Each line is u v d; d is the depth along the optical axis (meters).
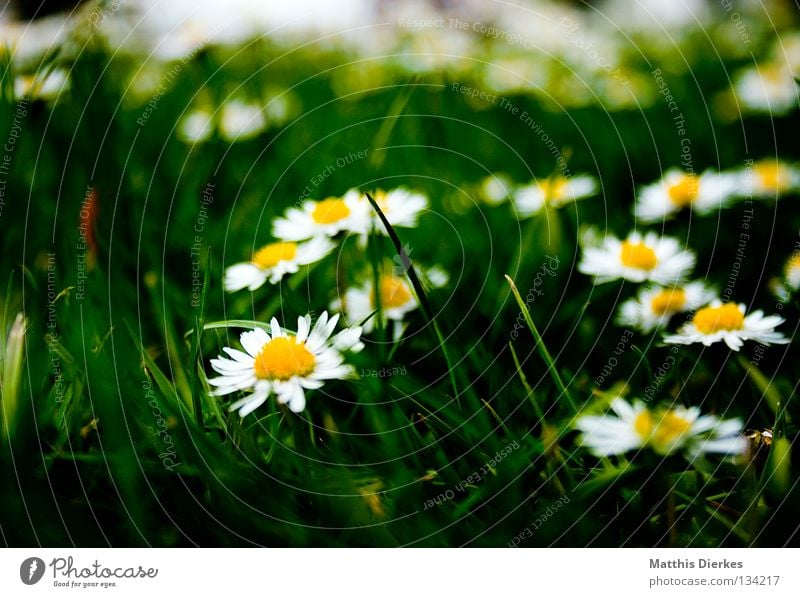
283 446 0.17
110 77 0.25
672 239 0.21
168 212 0.22
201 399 0.17
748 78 0.27
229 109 0.26
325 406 0.18
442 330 0.19
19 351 0.17
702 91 0.27
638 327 0.19
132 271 0.21
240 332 0.19
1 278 0.20
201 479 0.17
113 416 0.17
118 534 0.17
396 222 0.21
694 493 0.17
